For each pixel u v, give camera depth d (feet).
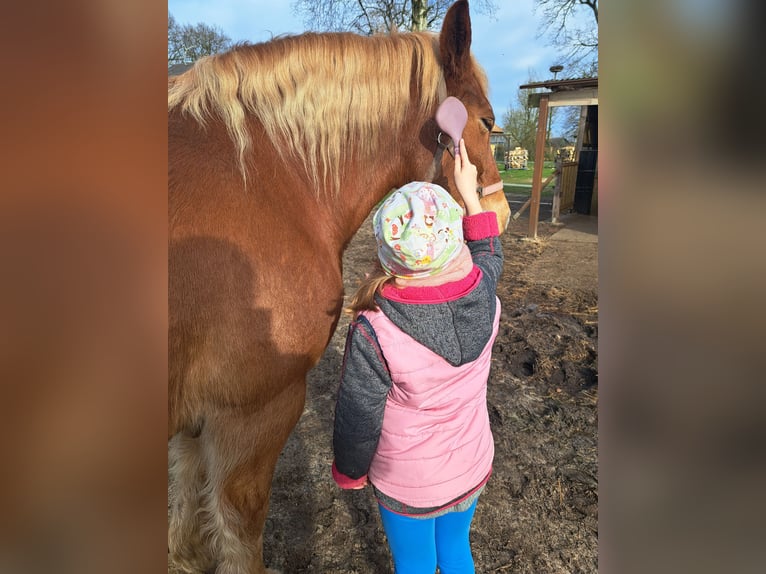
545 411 8.98
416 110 5.54
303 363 4.49
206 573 5.43
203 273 3.69
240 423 4.19
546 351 11.19
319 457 7.83
